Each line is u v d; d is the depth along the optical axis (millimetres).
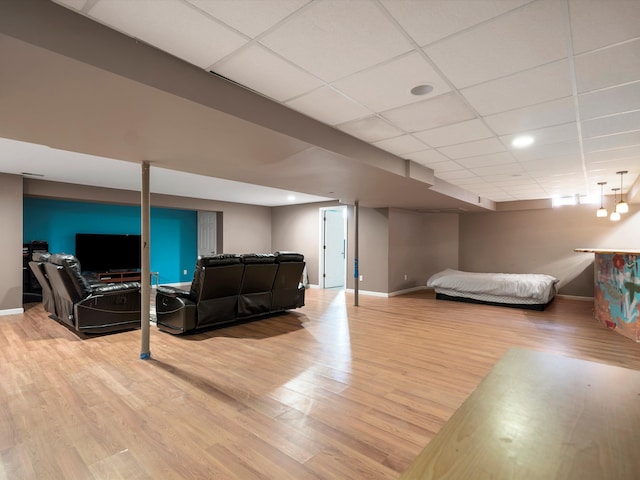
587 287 6906
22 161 4418
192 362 3234
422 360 3314
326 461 1794
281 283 5148
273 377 2887
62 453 1847
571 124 2918
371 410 2334
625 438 680
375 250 7434
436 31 1662
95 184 6180
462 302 6527
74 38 1509
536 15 1537
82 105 1985
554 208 7312
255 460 1800
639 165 4309
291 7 1475
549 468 592
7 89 1782
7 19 1342
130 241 7766
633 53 1849
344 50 1824
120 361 3244
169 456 1828
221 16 1533
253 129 2420
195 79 1972
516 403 833
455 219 8484
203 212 9398
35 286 6234
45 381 2785
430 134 3172
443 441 677
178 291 4367
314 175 3965
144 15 1520
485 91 2318
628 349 3674
